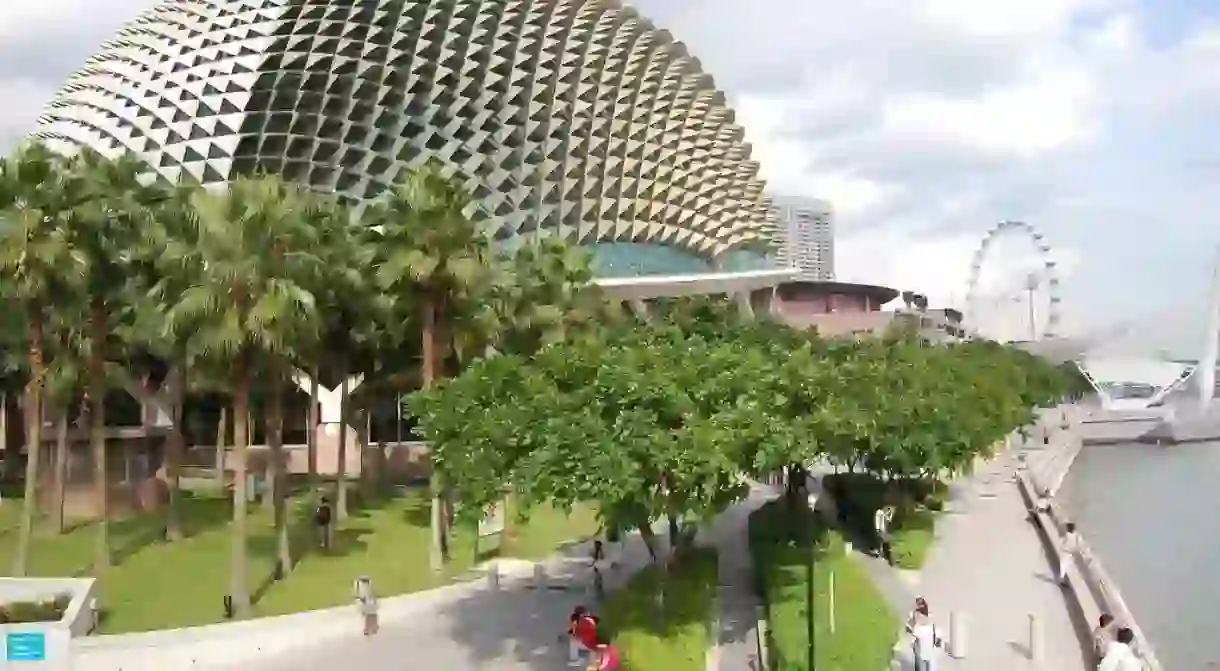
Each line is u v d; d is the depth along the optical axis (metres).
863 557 29.22
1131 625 19.48
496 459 16.83
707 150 78.56
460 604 24.45
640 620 18.25
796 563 22.72
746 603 23.47
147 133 60.56
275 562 28.66
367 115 62.09
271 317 22.28
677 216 73.56
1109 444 89.81
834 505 36.03
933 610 22.34
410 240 27.84
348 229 32.16
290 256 23.89
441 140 63.59
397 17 63.03
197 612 23.20
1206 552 35.91
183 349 26.58
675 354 17.98
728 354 18.44
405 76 62.66
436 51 63.84
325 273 28.72
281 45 60.97
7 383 43.66
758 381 17.72
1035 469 54.03
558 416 16.23
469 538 32.03
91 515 38.72
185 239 27.36
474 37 65.19
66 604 21.23
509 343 36.62
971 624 20.95
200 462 54.66
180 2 68.75
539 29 67.94
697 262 75.88
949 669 17.45
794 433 17.69
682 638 17.14
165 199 30.89
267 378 27.78
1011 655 18.39
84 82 66.31
